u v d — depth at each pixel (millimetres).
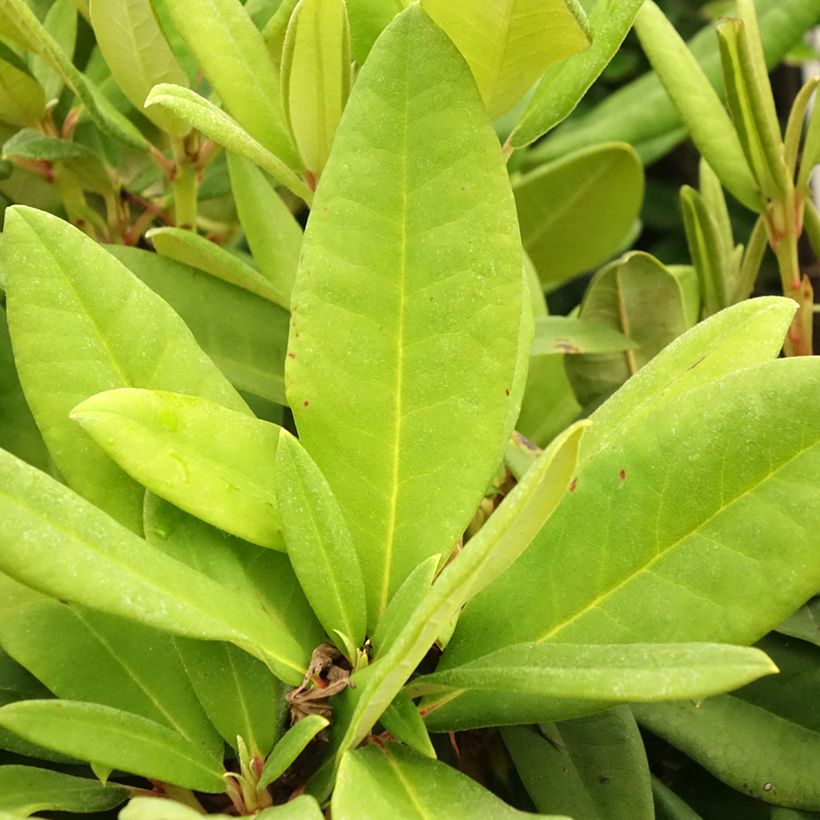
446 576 147
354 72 259
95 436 183
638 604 191
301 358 197
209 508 191
